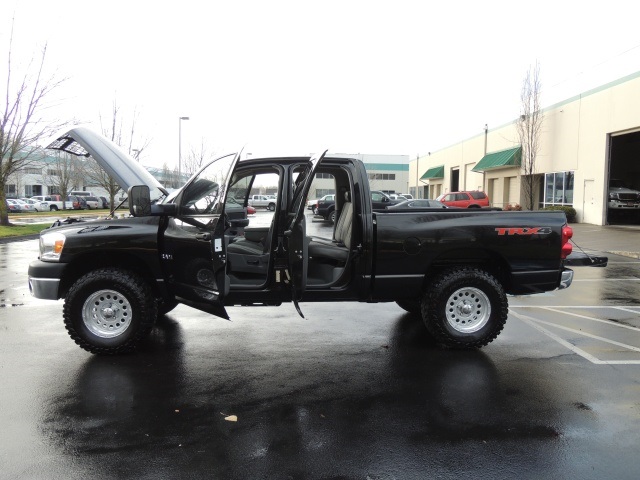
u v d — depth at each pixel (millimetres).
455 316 5578
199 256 5082
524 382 4668
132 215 5281
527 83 31375
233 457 3344
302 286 4883
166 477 3105
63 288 5562
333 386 4586
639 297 8844
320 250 5812
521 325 6773
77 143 6656
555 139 29234
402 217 5473
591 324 6832
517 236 5551
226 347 5750
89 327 5324
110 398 4293
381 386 4582
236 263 5598
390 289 5531
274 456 3357
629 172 31422
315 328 6586
